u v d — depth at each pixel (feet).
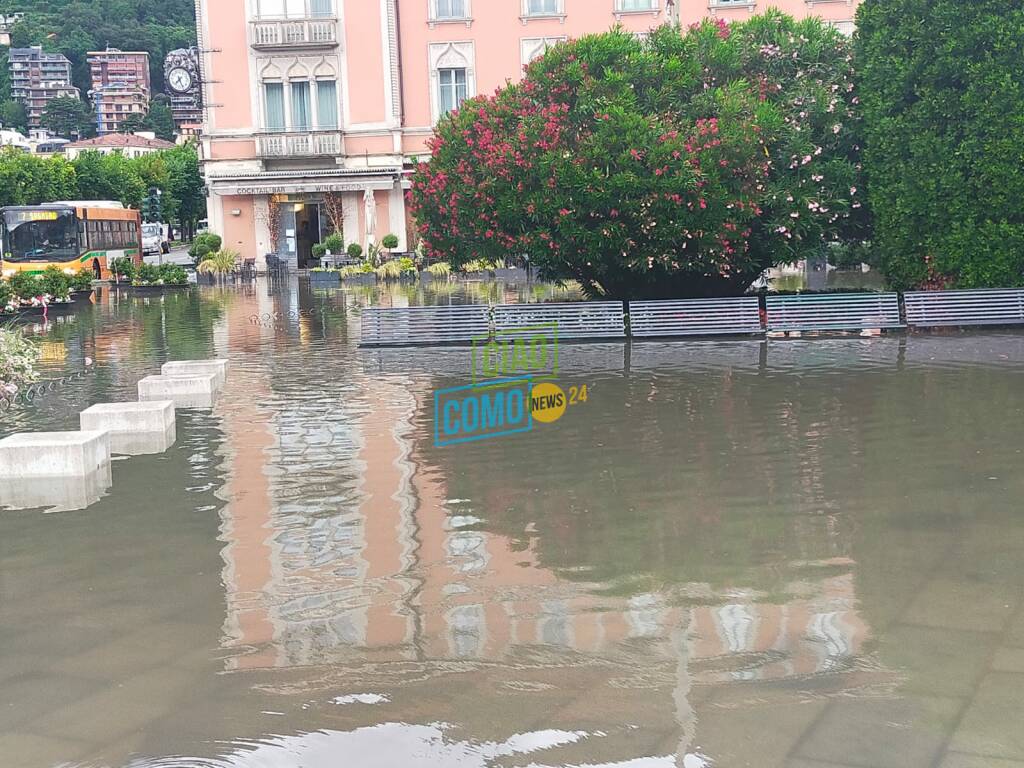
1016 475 25.63
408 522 22.84
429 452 29.96
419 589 18.52
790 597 17.60
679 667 14.93
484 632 16.44
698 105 58.65
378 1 135.23
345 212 141.18
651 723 13.28
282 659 15.65
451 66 135.95
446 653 15.67
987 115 54.85
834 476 26.04
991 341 52.75
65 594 18.74
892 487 24.80
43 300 81.41
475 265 121.19
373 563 20.06
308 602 18.01
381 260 133.80
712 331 58.18
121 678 15.15
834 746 12.57
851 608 17.01
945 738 12.70
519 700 14.03
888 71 57.41
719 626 16.40
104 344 61.72
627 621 16.74
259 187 138.82
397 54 136.05
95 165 222.89
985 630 15.94
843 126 61.36
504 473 27.25
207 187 140.56
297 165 141.08
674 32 62.85
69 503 25.11
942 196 56.95
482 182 59.11
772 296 58.29
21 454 27.76
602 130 56.29
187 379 40.37
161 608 17.92
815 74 62.49
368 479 26.86
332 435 32.73
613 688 14.32
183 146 334.65
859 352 50.16
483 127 60.39
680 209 55.93
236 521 23.22
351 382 44.29
